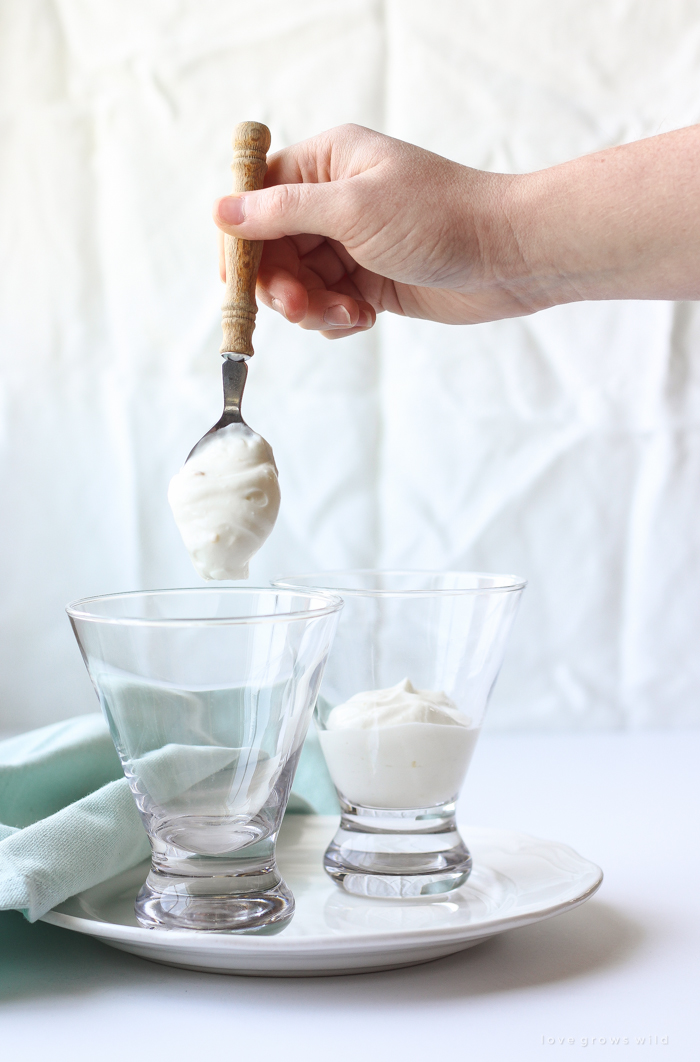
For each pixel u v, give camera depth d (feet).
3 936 1.84
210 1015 1.66
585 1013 1.66
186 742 1.73
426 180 2.01
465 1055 1.58
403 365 3.30
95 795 1.88
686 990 1.70
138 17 3.24
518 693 3.36
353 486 3.32
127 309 3.30
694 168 1.95
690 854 2.17
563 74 3.23
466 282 2.09
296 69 3.25
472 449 3.30
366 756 1.90
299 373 3.30
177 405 3.31
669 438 3.28
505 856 2.02
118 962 1.78
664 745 3.08
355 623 1.96
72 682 3.34
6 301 3.30
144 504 3.32
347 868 1.92
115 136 3.27
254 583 3.33
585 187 1.99
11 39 3.25
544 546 3.33
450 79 3.23
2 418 3.30
